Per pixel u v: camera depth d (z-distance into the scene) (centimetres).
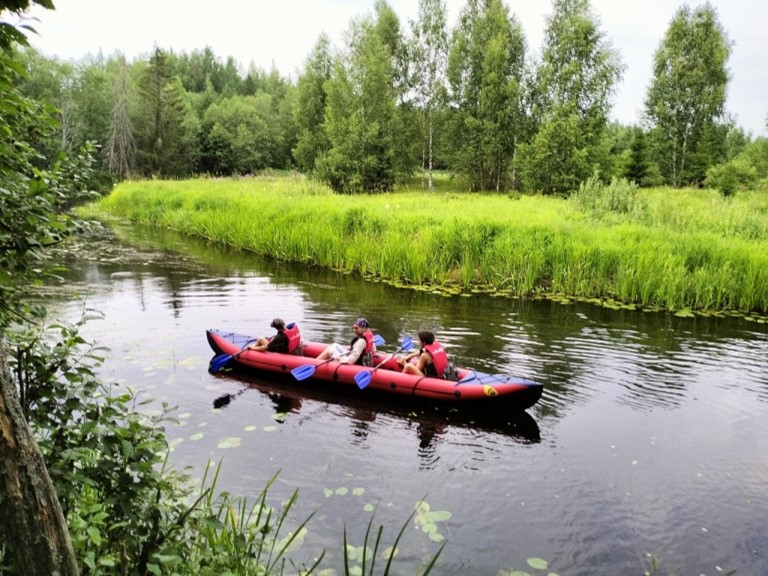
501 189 3825
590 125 3344
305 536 436
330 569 398
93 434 265
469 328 1020
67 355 299
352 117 3288
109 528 280
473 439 613
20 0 193
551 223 1600
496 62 3494
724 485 526
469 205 2338
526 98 3672
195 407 670
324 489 506
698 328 1041
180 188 3203
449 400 684
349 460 561
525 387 648
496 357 859
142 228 2441
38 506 183
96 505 261
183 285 1338
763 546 440
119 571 280
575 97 3338
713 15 3712
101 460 264
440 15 3819
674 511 485
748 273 1196
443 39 3850
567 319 1095
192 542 329
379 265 1507
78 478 246
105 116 5712
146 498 277
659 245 1341
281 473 530
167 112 5372
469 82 3675
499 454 580
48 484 188
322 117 4575
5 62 207
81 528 273
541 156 3136
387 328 1015
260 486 505
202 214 2270
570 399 714
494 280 1379
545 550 430
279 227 1817
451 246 1473
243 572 317
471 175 3706
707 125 3753
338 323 1043
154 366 788
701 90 3766
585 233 1483
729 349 914
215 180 4091
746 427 641
